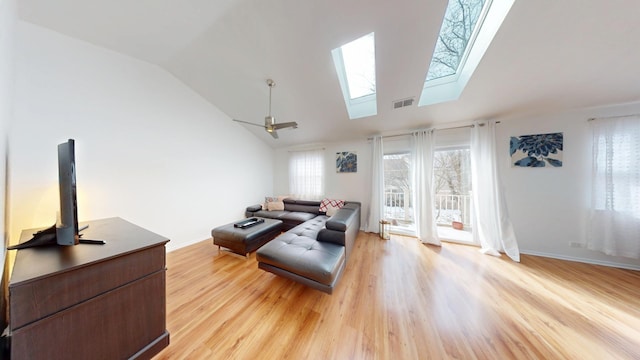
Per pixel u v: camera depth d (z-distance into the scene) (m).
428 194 3.23
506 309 1.65
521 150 2.77
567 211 2.56
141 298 1.12
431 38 1.76
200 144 3.29
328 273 1.65
